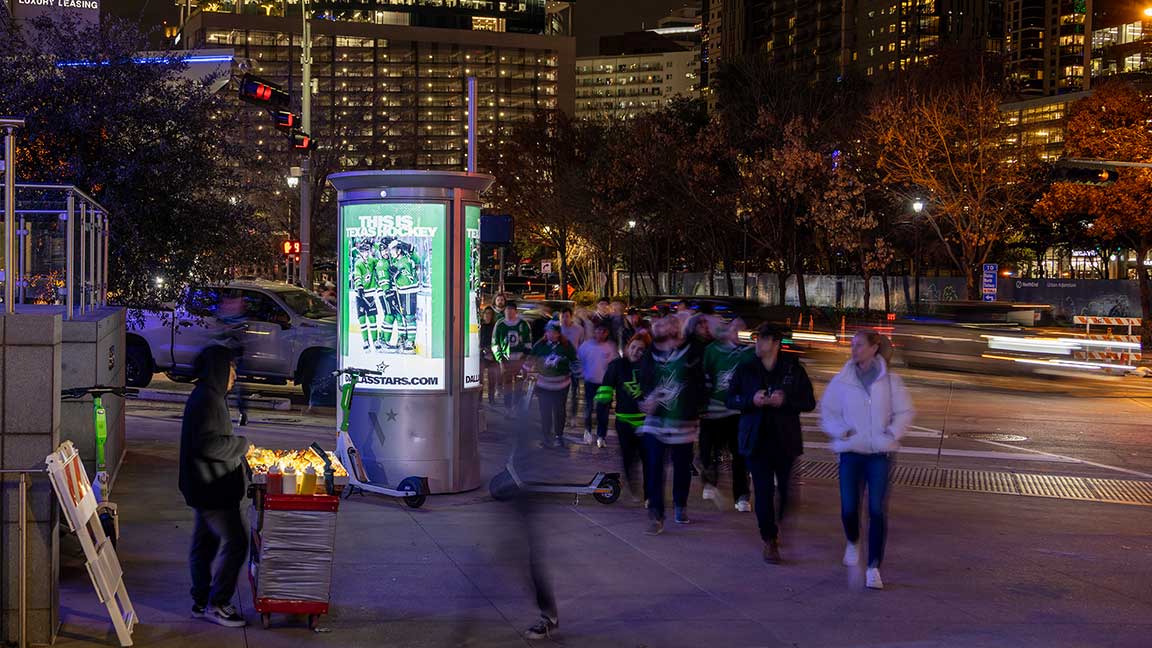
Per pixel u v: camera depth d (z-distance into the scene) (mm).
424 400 10500
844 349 34625
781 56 190000
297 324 17969
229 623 6445
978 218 47000
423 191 10430
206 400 6324
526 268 111750
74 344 9422
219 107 13586
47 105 12398
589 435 14711
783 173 51125
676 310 14758
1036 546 9367
